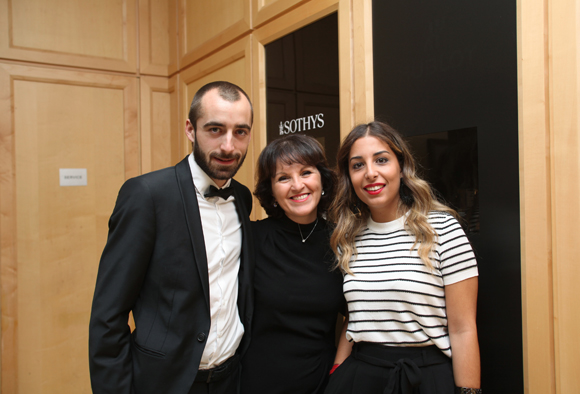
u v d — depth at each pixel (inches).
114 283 40.2
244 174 81.3
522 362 41.1
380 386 39.4
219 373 44.4
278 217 51.4
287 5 68.0
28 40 92.7
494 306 43.4
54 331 95.7
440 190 48.1
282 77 70.6
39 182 94.3
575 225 36.6
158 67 107.8
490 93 43.0
